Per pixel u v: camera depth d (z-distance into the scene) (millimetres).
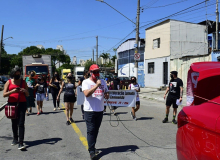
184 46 20875
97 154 4500
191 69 3518
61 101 13914
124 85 20422
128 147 5117
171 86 7508
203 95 3396
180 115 3164
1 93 19422
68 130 6680
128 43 29594
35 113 9656
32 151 4887
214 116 2635
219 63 3529
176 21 20562
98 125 4699
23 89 5039
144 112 9961
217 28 19766
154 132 6422
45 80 9961
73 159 4430
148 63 23906
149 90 20703
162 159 4395
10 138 5949
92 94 4559
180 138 3062
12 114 4883
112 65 62469
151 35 23109
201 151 2609
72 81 7582
